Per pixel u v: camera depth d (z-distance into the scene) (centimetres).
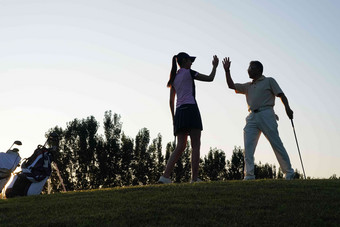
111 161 4375
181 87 798
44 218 570
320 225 503
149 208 591
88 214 576
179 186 755
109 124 4516
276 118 890
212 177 5400
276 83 880
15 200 743
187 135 815
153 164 4656
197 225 509
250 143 884
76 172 4303
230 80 890
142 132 4672
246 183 777
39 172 848
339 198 624
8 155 909
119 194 716
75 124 4431
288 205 590
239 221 522
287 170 859
